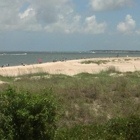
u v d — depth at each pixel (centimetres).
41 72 2692
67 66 3841
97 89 1496
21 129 632
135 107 1251
